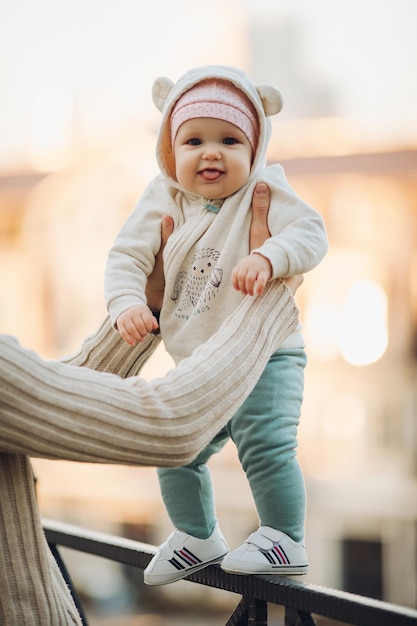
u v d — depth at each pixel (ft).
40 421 4.47
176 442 4.72
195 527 6.17
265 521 5.85
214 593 41.63
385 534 42.04
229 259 5.87
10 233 47.16
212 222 6.03
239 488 41.29
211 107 5.88
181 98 6.06
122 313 5.87
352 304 42.91
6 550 4.72
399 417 42.37
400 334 42.47
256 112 6.04
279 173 6.18
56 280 46.50
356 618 5.02
